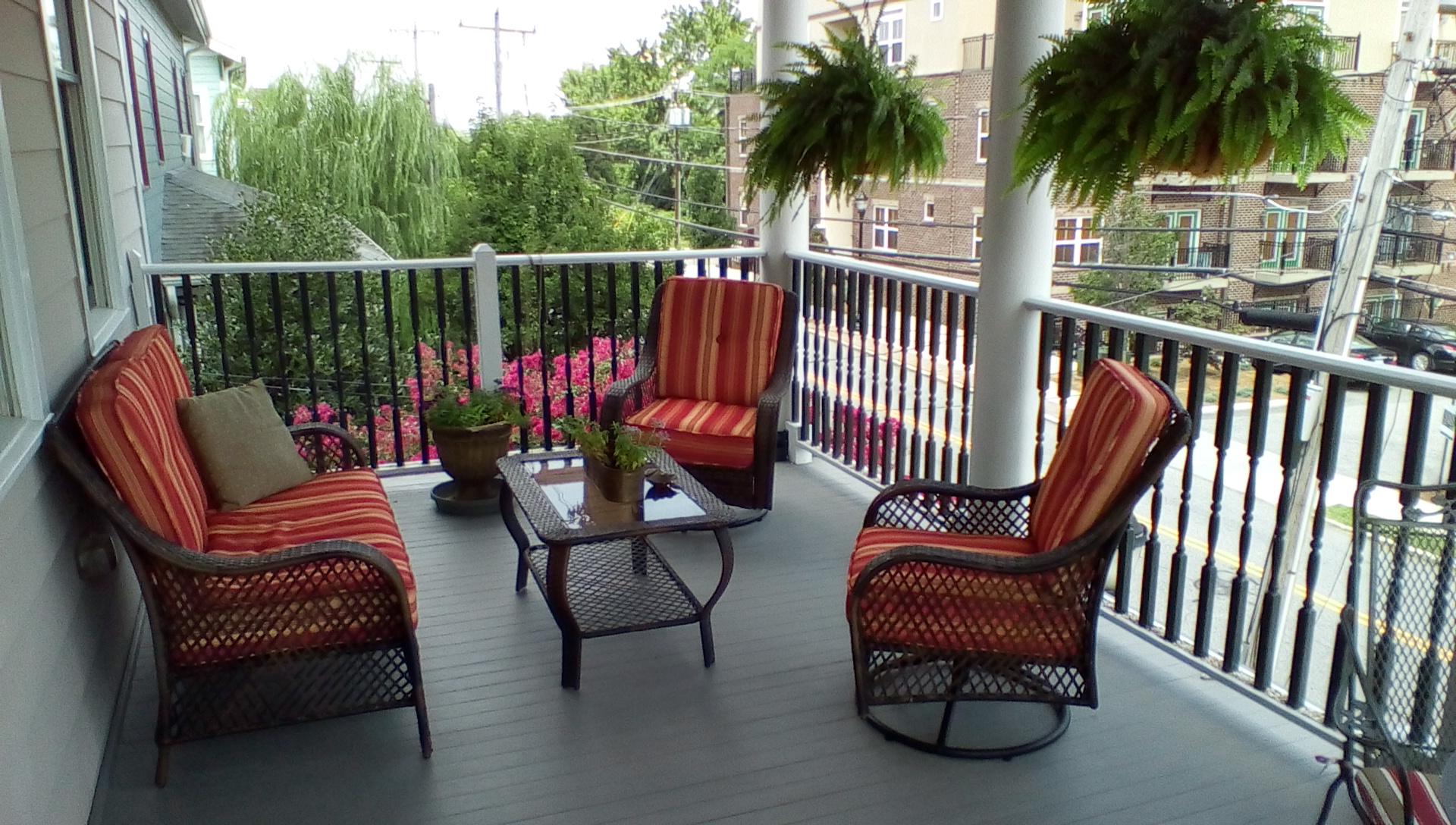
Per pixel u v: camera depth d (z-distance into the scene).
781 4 4.67
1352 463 7.12
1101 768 2.55
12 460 2.01
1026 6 3.19
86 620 2.50
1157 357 7.51
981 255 3.52
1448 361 5.68
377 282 10.42
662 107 26.00
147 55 9.75
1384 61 5.57
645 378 4.41
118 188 5.36
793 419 5.20
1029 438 3.61
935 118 3.47
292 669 2.58
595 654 3.13
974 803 2.41
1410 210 5.92
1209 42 2.00
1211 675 2.96
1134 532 3.27
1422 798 2.16
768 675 3.00
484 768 2.55
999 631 2.47
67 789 2.15
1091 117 2.13
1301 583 6.54
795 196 3.71
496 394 4.41
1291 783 2.48
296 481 3.36
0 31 2.46
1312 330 6.49
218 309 4.41
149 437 2.46
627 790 2.46
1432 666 2.01
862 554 2.76
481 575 3.71
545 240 18.25
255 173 16.88
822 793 2.44
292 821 2.34
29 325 2.33
